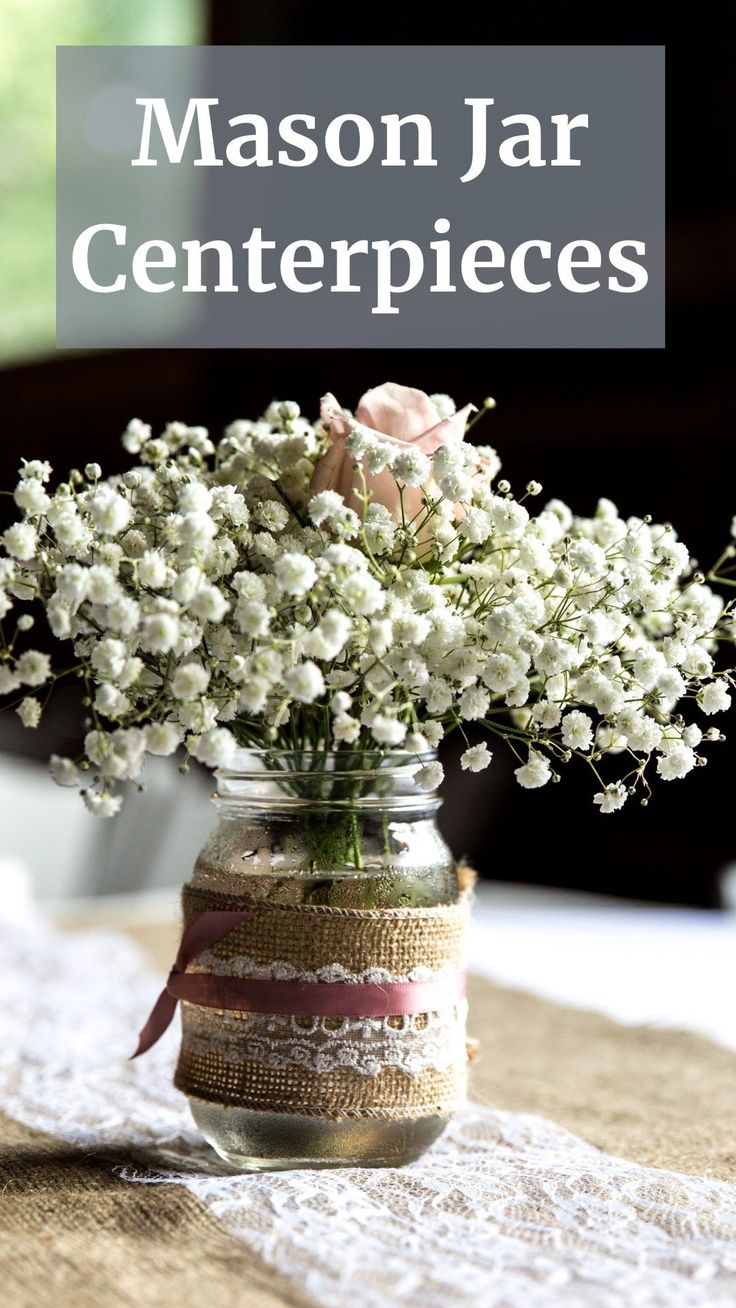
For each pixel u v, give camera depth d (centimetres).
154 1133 94
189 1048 84
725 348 275
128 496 81
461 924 85
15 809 248
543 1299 62
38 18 363
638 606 83
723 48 264
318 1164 82
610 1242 70
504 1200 76
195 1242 70
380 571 77
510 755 256
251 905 80
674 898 268
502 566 81
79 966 146
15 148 376
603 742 78
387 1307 60
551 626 79
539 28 288
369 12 308
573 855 282
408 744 74
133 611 70
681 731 80
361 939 80
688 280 276
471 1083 110
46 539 80
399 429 81
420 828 84
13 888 185
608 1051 121
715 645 91
